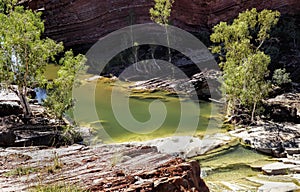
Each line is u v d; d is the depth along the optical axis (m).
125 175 5.80
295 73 26.45
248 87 19.84
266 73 20.67
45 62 18.52
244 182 13.05
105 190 5.30
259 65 20.00
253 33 28.31
